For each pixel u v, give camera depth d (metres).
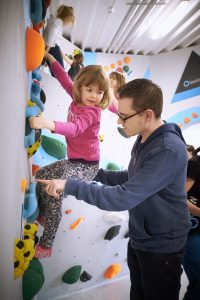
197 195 1.44
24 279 1.12
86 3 2.50
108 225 1.79
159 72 4.12
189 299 1.44
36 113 0.94
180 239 1.03
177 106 3.98
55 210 1.20
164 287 1.04
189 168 1.44
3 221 0.71
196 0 2.47
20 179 0.83
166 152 0.87
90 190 0.86
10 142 0.69
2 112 0.67
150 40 3.59
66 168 1.24
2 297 0.72
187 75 3.86
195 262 1.40
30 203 1.04
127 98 0.93
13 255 0.77
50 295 1.67
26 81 0.87
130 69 4.05
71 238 1.63
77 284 1.78
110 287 1.92
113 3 2.45
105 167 1.77
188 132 3.91
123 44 3.64
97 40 3.43
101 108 1.24
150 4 2.42
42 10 1.03
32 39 0.83
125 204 0.85
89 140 1.24
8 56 0.66
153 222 1.01
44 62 1.44
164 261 1.02
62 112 1.50
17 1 0.67
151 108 0.93
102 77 1.17
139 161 1.00
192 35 3.39
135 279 1.23
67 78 1.42
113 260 1.93
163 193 0.97
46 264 1.58
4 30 0.64
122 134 1.92
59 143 1.50
